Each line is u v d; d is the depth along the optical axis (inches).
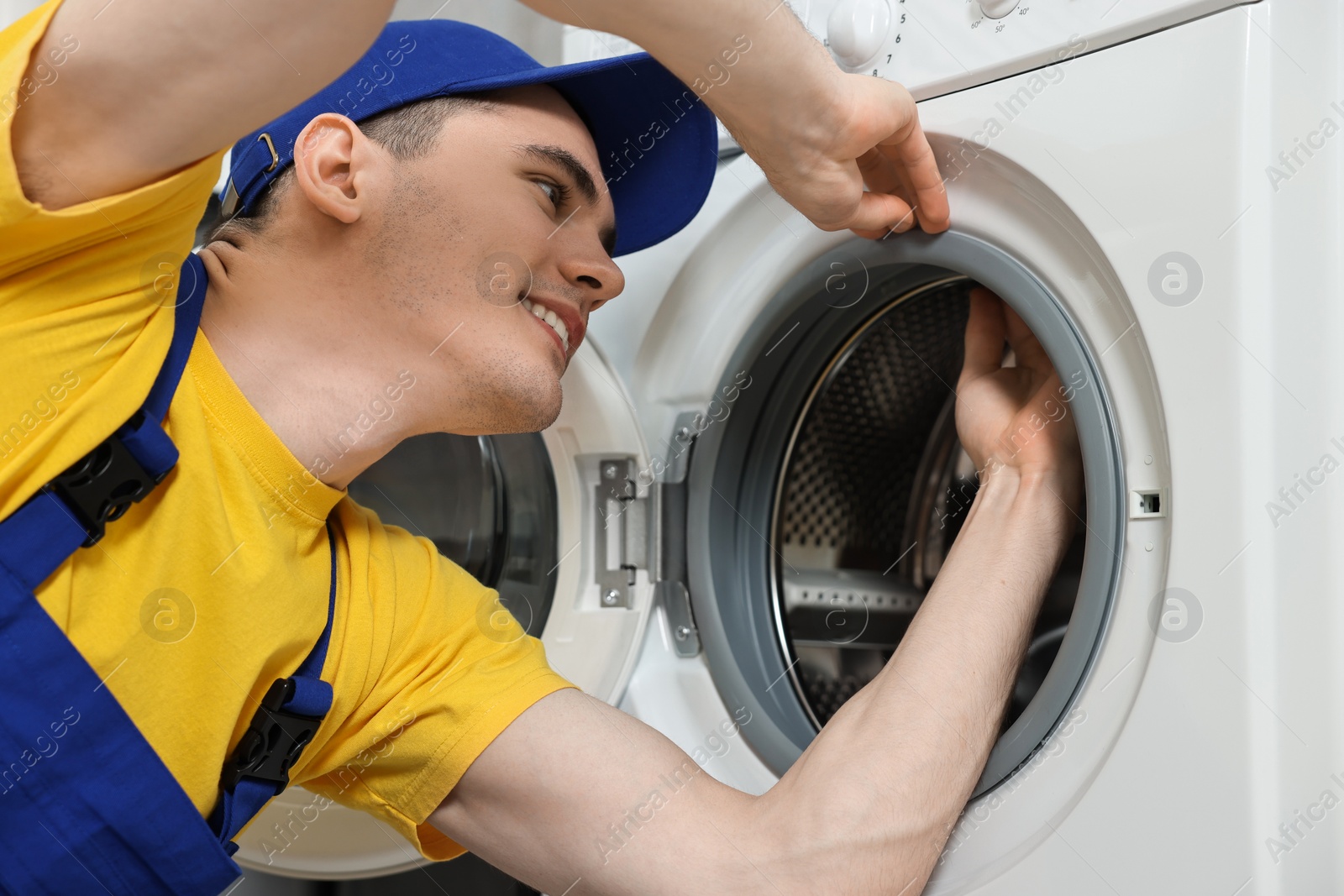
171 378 25.0
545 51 42.5
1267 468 22.8
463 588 31.9
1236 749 22.0
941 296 36.1
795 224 36.0
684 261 38.8
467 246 27.5
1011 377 31.7
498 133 28.0
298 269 27.5
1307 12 25.1
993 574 27.7
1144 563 25.0
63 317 21.9
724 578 37.4
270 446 26.3
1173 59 25.1
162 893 23.8
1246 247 23.3
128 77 18.6
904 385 40.5
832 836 24.1
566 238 29.9
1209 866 22.0
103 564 23.1
